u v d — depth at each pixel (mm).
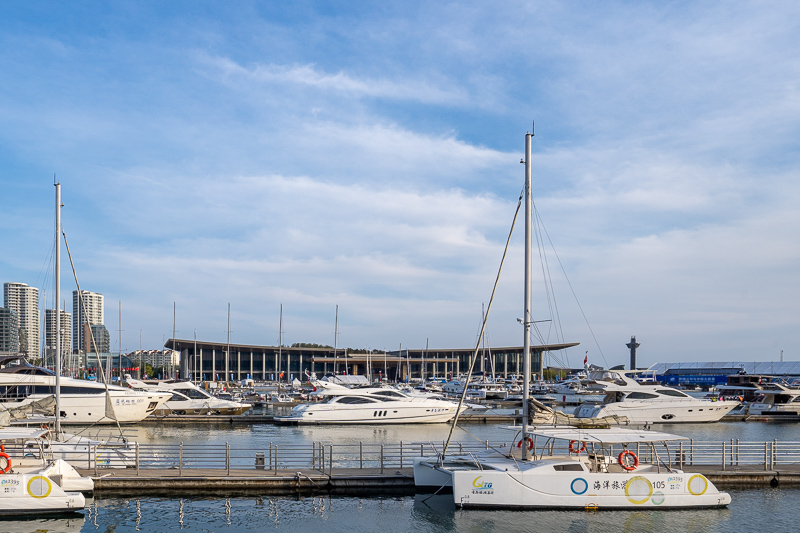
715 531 19969
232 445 36562
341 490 24125
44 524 20172
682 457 26469
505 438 40750
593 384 53000
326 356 163500
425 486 23625
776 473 25578
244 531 19859
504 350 152750
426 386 100562
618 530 20094
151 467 25859
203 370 148875
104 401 43812
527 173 24031
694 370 153250
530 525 20469
